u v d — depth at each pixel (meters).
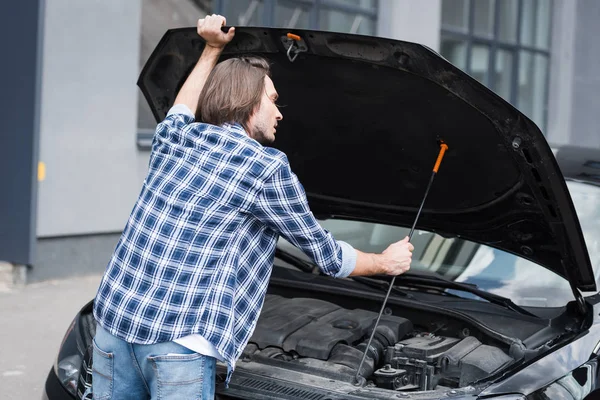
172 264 3.00
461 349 3.79
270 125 3.24
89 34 8.82
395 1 13.21
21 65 8.32
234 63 3.21
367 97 3.86
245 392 3.41
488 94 3.35
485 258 4.46
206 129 3.15
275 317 4.10
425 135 3.97
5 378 5.91
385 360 3.86
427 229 4.66
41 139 8.45
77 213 8.88
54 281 8.75
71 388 3.81
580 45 18.16
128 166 9.39
